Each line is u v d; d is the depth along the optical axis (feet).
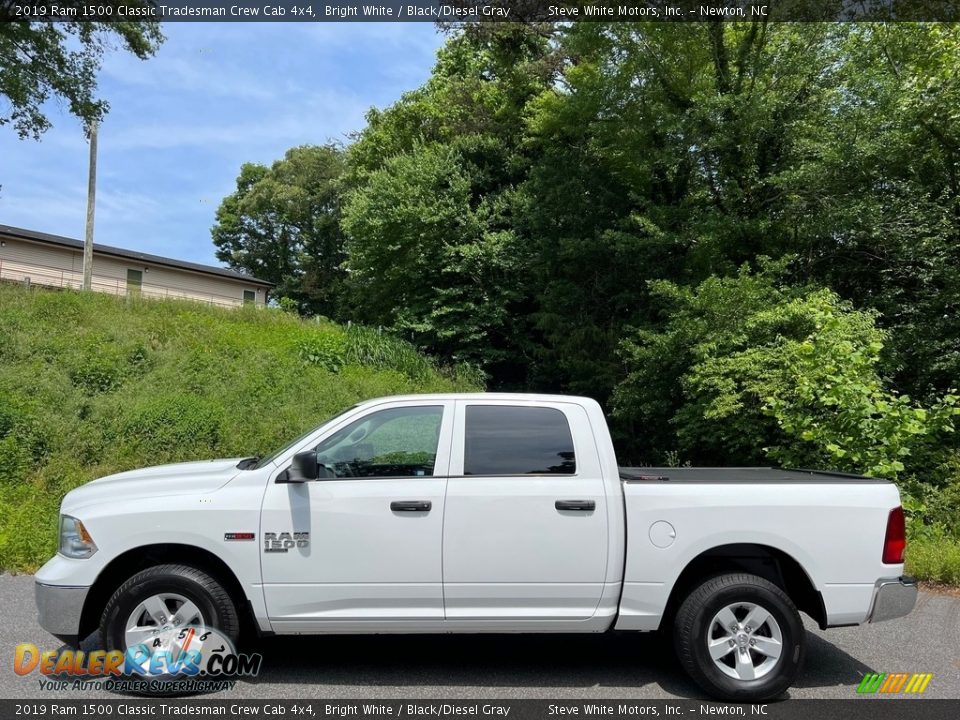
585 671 16.05
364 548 14.51
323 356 62.23
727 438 42.55
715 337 43.73
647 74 56.75
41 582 14.57
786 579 16.10
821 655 17.51
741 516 14.89
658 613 14.78
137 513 14.53
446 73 105.29
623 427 57.82
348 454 15.26
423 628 14.60
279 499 14.67
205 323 65.05
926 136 43.57
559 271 69.62
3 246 97.60
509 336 77.56
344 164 147.64
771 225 51.31
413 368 67.00
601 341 63.16
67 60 68.03
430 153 80.64
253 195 165.68
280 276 170.09
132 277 109.81
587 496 14.80
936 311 44.78
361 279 88.07
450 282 79.15
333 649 17.31
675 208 56.80
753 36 53.88
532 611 14.71
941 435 35.01
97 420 39.50
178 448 37.35
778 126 51.21
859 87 47.26
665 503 14.92
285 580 14.47
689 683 15.42
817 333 30.81
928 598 22.91
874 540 15.02
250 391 50.49
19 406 38.52
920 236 45.50
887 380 38.50
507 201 79.66
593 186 66.28
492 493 14.74
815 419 29.09
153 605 14.56
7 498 29.89
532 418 15.43
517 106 84.12
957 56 39.22
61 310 59.72
